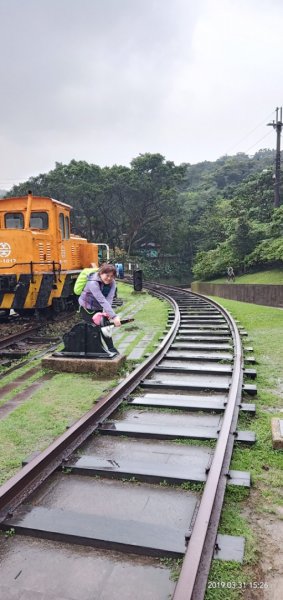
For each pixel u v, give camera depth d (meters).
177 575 2.64
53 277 12.39
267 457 4.19
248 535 3.05
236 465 4.02
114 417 5.27
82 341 7.63
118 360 7.38
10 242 11.56
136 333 11.20
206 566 2.65
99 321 6.95
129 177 49.47
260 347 9.12
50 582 2.62
